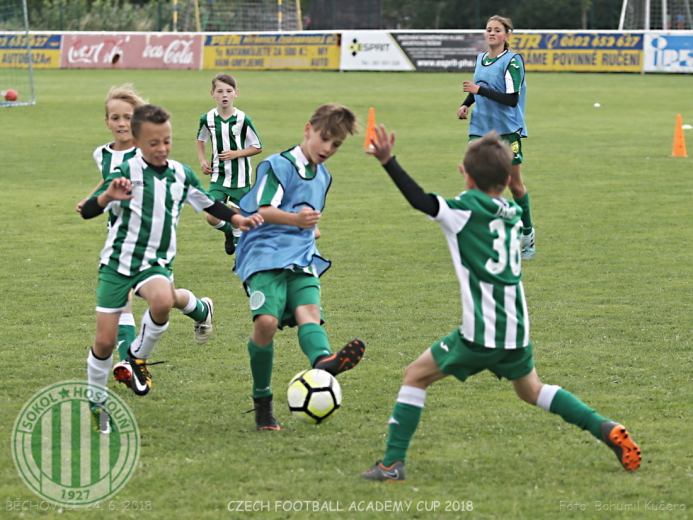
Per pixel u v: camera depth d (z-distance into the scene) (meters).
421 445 6.42
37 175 20.34
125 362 7.51
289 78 49.88
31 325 9.61
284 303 6.74
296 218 6.53
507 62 13.23
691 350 8.71
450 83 46.31
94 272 12.08
